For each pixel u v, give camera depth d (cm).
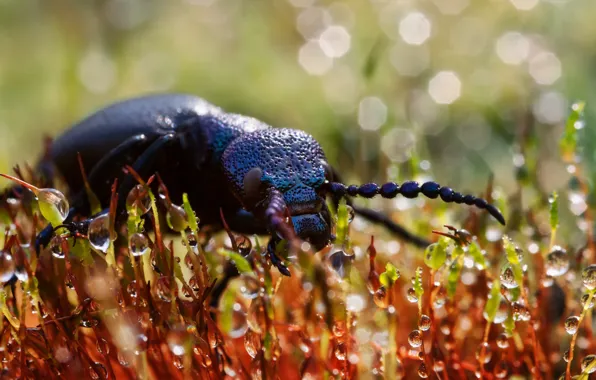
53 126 14
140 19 18
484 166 11
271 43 17
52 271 6
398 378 6
